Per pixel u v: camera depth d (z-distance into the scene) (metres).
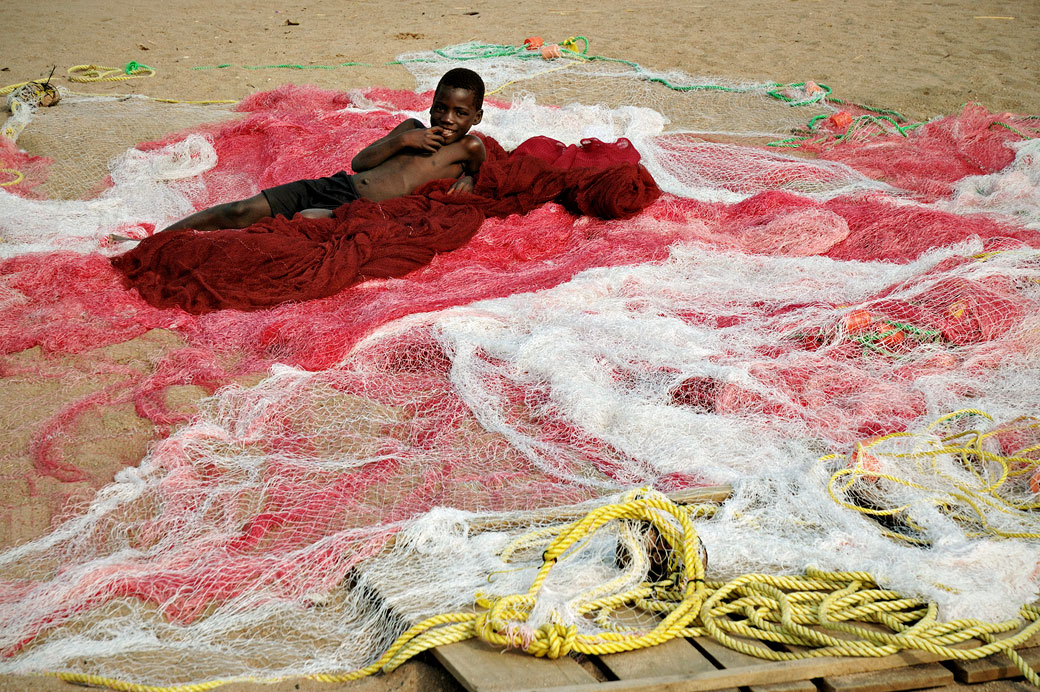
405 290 5.14
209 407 4.05
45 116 8.37
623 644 2.67
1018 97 9.41
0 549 3.21
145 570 3.05
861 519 3.21
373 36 12.27
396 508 3.40
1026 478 3.55
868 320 4.45
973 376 4.21
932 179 7.08
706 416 3.87
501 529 3.24
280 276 5.04
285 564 3.07
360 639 2.84
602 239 5.66
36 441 3.82
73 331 4.59
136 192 6.72
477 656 2.64
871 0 14.48
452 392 4.17
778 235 5.66
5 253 5.55
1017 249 5.03
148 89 9.62
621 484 3.56
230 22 13.14
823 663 2.62
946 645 2.67
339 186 6.05
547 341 4.32
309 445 3.81
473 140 6.25
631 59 10.99
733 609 2.84
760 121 8.70
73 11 13.55
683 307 4.78
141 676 2.67
